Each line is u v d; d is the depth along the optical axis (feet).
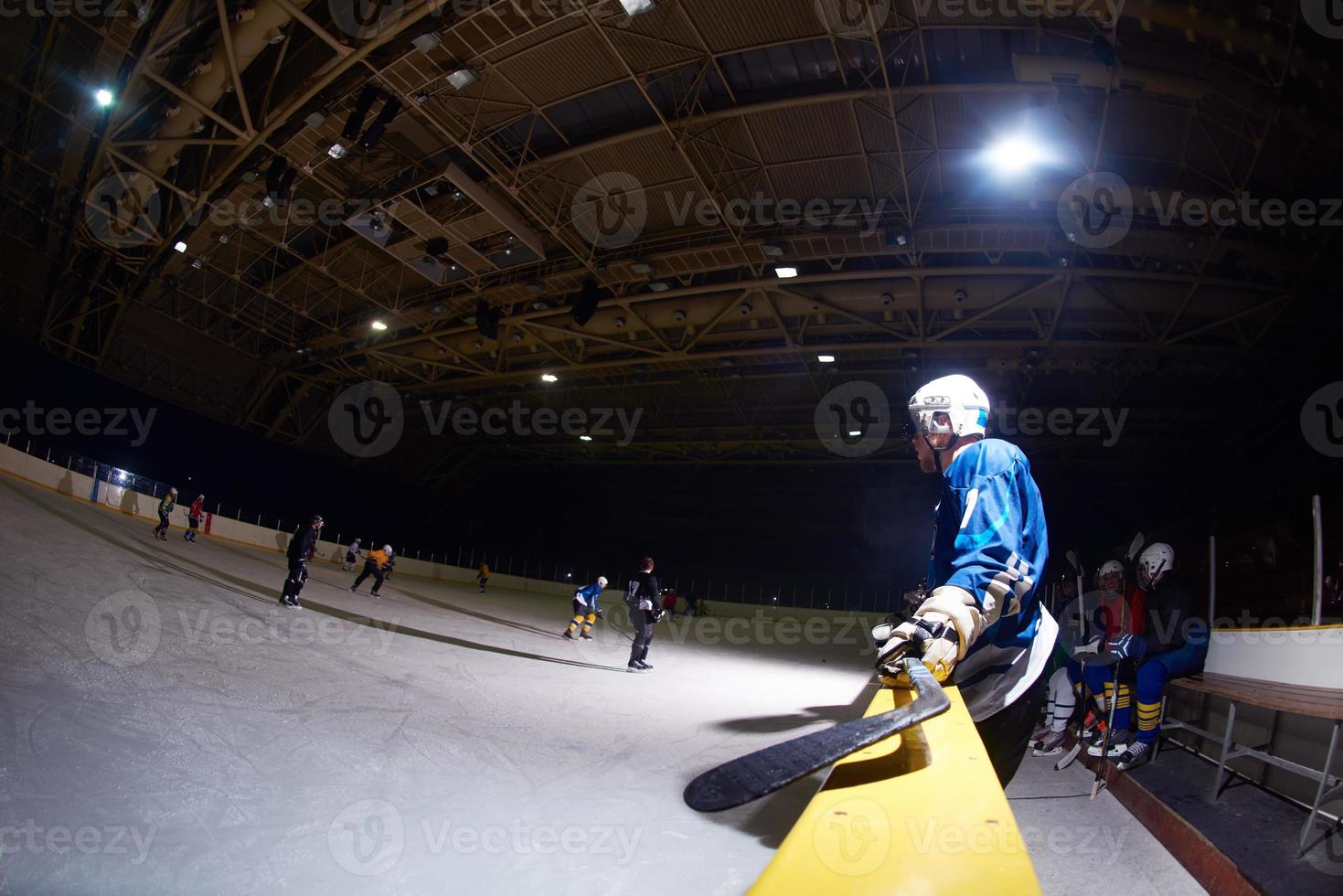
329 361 107.14
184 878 6.51
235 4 52.42
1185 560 33.83
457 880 6.76
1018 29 46.73
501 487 160.86
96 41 63.52
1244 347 74.38
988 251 66.08
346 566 90.58
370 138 57.31
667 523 151.84
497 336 94.89
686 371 102.89
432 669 24.43
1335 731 9.46
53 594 21.38
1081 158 54.60
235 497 109.19
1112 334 79.46
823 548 138.51
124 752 9.86
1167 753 16.92
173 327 98.17
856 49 50.31
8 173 76.59
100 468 73.41
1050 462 112.57
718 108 56.59
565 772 12.36
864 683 40.78
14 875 6.15
